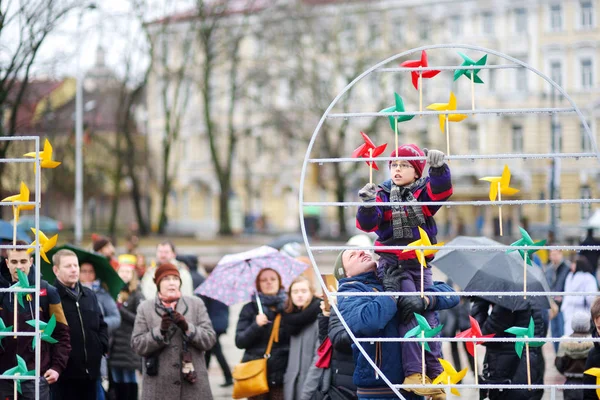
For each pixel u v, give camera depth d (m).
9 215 45.75
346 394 11.57
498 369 12.26
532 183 89.75
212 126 76.69
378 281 9.52
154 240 67.38
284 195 103.44
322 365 11.69
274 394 13.04
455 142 90.62
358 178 78.75
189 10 71.38
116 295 14.56
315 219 85.75
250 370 12.91
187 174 108.19
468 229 89.25
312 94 73.25
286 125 74.75
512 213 87.44
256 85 77.62
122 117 67.81
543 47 92.19
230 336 26.98
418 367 9.05
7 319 10.91
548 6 92.19
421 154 9.02
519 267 12.82
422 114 8.79
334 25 75.12
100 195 97.38
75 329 12.37
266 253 14.07
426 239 8.52
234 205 84.44
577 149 90.62
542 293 8.38
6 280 11.05
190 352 12.48
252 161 102.88
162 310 12.45
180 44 76.88
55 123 50.06
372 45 78.50
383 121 73.62
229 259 14.08
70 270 12.40
